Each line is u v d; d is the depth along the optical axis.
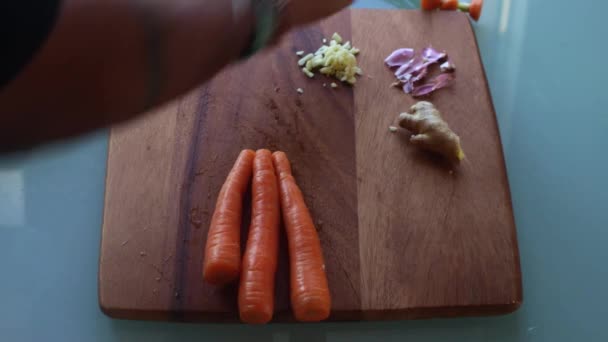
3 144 0.44
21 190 0.81
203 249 0.75
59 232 0.79
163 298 0.72
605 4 0.96
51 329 0.74
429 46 0.90
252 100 0.84
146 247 0.75
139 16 0.45
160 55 0.48
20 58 0.39
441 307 0.73
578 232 0.81
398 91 0.86
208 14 0.49
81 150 0.84
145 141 0.80
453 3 0.93
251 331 0.74
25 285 0.76
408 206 0.78
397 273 0.74
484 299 0.73
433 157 0.81
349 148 0.81
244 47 0.55
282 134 0.82
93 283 0.77
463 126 0.83
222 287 0.73
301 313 0.70
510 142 0.86
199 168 0.79
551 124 0.87
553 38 0.94
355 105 0.85
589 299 0.77
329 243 0.75
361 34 0.90
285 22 0.61
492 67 0.91
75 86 0.44
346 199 0.78
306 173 0.79
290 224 0.74
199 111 0.83
